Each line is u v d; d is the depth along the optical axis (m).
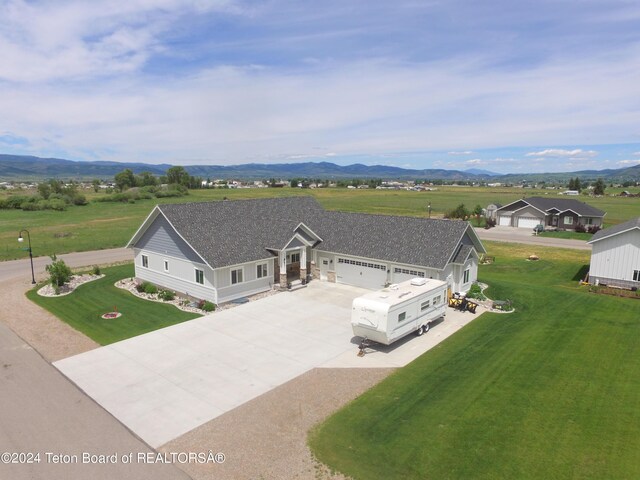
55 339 21.62
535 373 17.81
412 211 93.38
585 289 33.62
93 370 18.28
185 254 28.50
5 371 18.14
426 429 13.91
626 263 32.94
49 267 30.05
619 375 17.64
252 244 30.19
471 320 25.00
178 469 12.05
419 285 23.66
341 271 32.44
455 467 12.10
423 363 19.11
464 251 28.92
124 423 14.38
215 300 27.05
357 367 18.78
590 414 14.73
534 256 45.62
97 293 30.08
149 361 19.22
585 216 67.19
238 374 18.05
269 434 13.73
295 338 22.11
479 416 14.63
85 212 87.94
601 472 11.85
